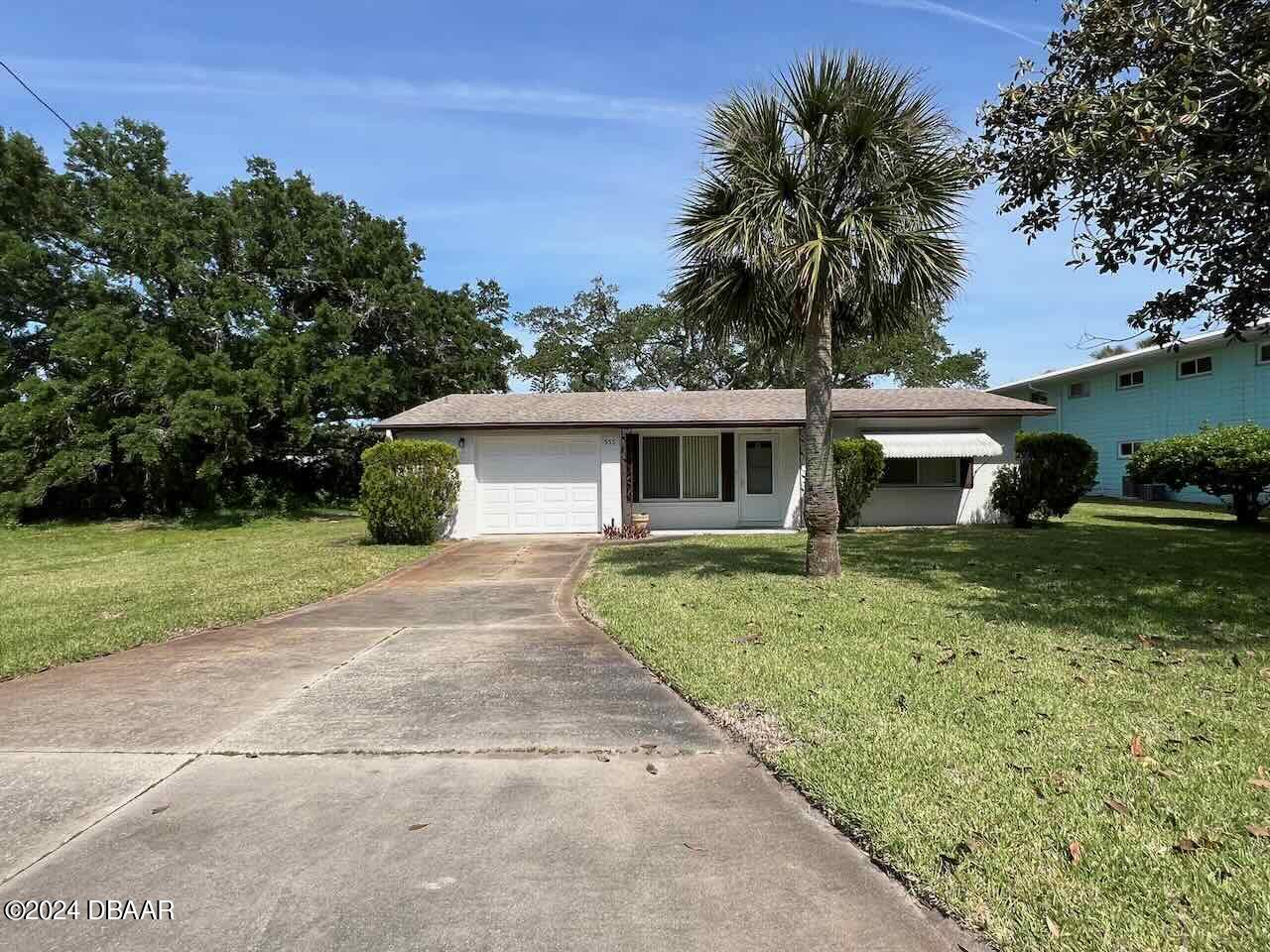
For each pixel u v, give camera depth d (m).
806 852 2.89
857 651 5.62
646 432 17.34
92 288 22.23
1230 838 2.83
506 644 6.36
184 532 19.83
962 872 2.65
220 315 22.81
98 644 6.37
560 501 16.30
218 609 7.93
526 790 3.46
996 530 15.07
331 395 24.06
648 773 3.65
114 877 2.76
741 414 16.67
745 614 7.00
